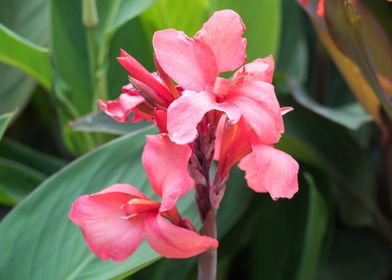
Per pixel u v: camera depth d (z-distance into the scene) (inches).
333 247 44.4
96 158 32.0
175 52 23.5
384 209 43.9
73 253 30.5
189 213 31.2
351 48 32.9
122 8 36.0
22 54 37.2
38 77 39.0
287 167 23.1
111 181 31.6
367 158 40.3
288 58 45.0
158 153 23.3
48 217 31.2
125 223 23.8
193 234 22.7
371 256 43.7
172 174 23.2
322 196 37.0
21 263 30.6
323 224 34.1
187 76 23.4
